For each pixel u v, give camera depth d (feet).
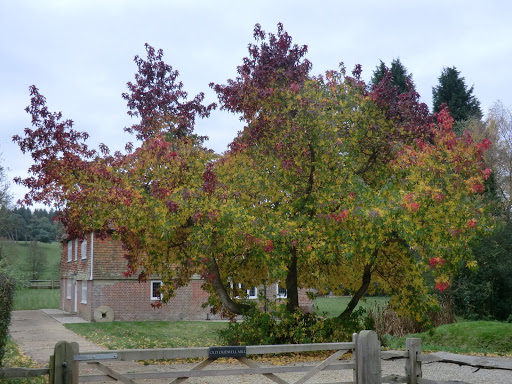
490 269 83.46
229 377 36.19
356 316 51.34
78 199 44.52
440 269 45.83
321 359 45.09
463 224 45.32
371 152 51.78
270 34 49.70
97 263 95.35
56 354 21.12
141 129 52.54
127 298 95.86
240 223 44.42
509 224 87.51
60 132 45.32
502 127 124.88
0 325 28.17
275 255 45.27
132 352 22.22
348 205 45.42
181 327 82.89
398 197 44.65
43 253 228.02
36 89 46.01
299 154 47.32
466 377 36.91
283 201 48.34
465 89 144.05
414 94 50.57
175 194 45.21
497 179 117.39
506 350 52.54
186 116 53.26
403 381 26.71
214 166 49.06
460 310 86.28
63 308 132.26
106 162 47.85
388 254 51.78
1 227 136.46
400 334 65.62
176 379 23.07
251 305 50.72
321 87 49.65
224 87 50.39
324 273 53.83
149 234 47.85
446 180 46.06
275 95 47.73
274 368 24.43
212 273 50.57
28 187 45.98
